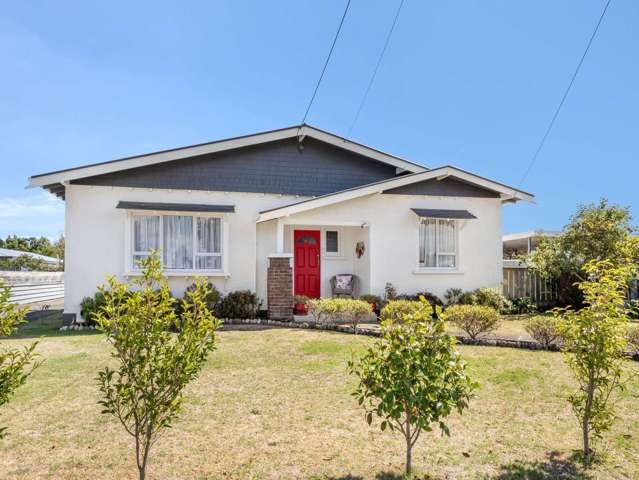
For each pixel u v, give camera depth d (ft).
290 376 19.49
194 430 13.69
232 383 18.45
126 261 35.94
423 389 10.04
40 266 106.32
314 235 42.57
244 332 30.25
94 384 18.38
